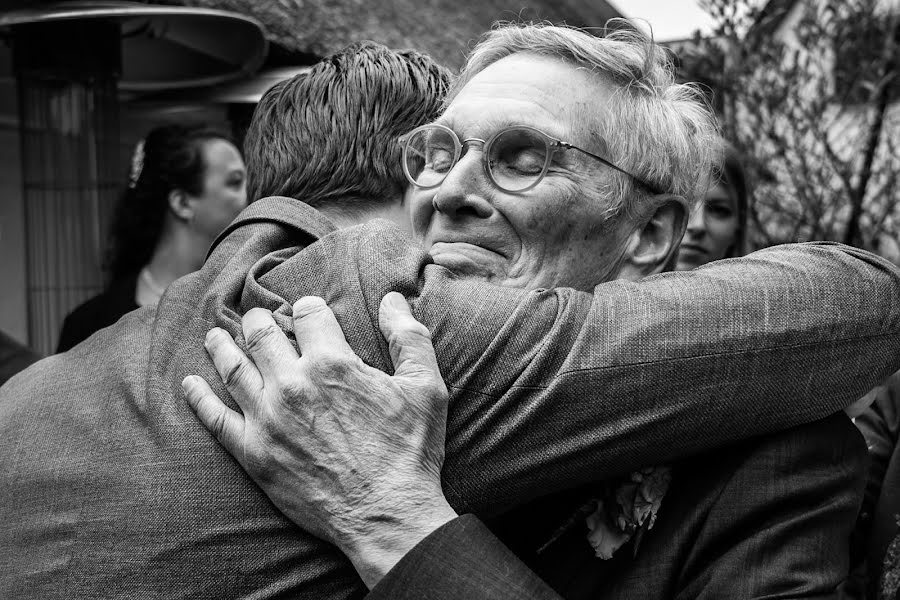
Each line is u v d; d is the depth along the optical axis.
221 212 3.44
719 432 1.25
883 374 1.32
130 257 3.41
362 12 5.73
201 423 1.23
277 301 1.30
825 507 1.28
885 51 5.13
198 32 3.79
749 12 5.13
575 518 1.35
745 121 5.25
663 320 1.25
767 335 1.25
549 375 1.22
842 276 1.32
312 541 1.20
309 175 1.64
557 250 1.45
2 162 5.26
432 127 1.49
